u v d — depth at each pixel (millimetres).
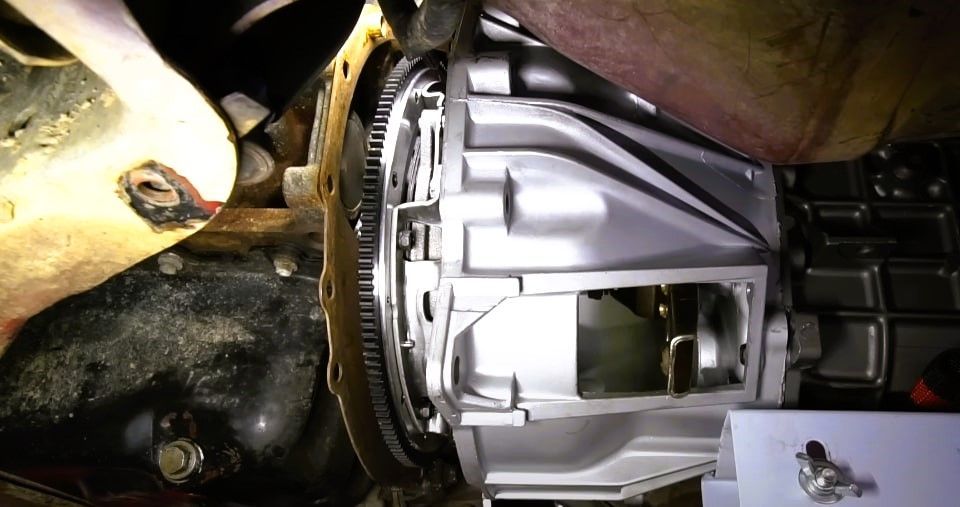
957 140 441
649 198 353
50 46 246
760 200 377
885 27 268
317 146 407
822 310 403
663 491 538
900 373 405
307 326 455
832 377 403
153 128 254
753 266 344
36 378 424
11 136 269
